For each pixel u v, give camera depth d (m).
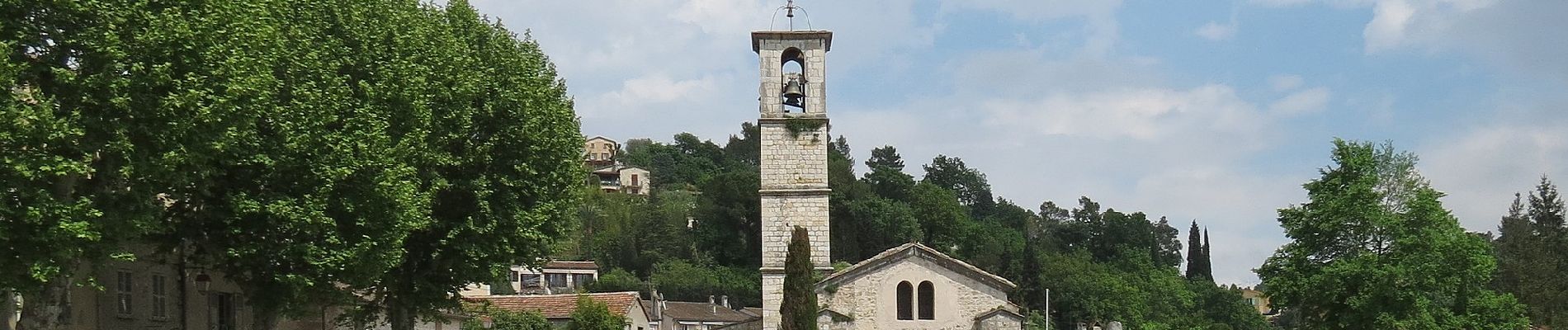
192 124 23.73
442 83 31.81
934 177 166.75
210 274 36.84
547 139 34.81
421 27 32.59
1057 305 110.62
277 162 26.94
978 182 166.62
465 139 33.38
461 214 34.09
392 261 29.38
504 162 34.50
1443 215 43.59
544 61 38.56
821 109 45.75
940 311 51.88
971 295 52.03
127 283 33.22
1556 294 62.91
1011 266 114.56
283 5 28.69
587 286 110.88
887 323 51.72
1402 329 41.41
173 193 26.45
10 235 22.27
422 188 31.89
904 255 52.22
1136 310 113.75
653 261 120.81
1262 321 131.75
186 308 35.12
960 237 125.69
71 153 23.03
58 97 23.31
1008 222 162.12
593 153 190.88
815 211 45.19
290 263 28.94
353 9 30.98
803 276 42.16
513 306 71.25
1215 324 115.75
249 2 26.83
